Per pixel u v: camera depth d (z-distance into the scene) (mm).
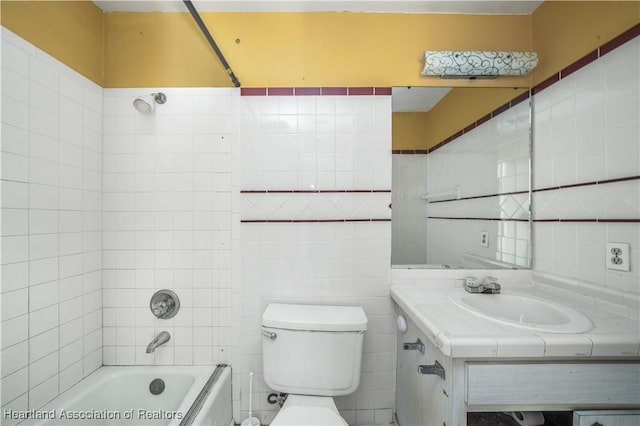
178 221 1291
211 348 1293
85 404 1096
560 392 711
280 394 1202
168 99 1287
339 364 1077
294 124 1277
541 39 1223
